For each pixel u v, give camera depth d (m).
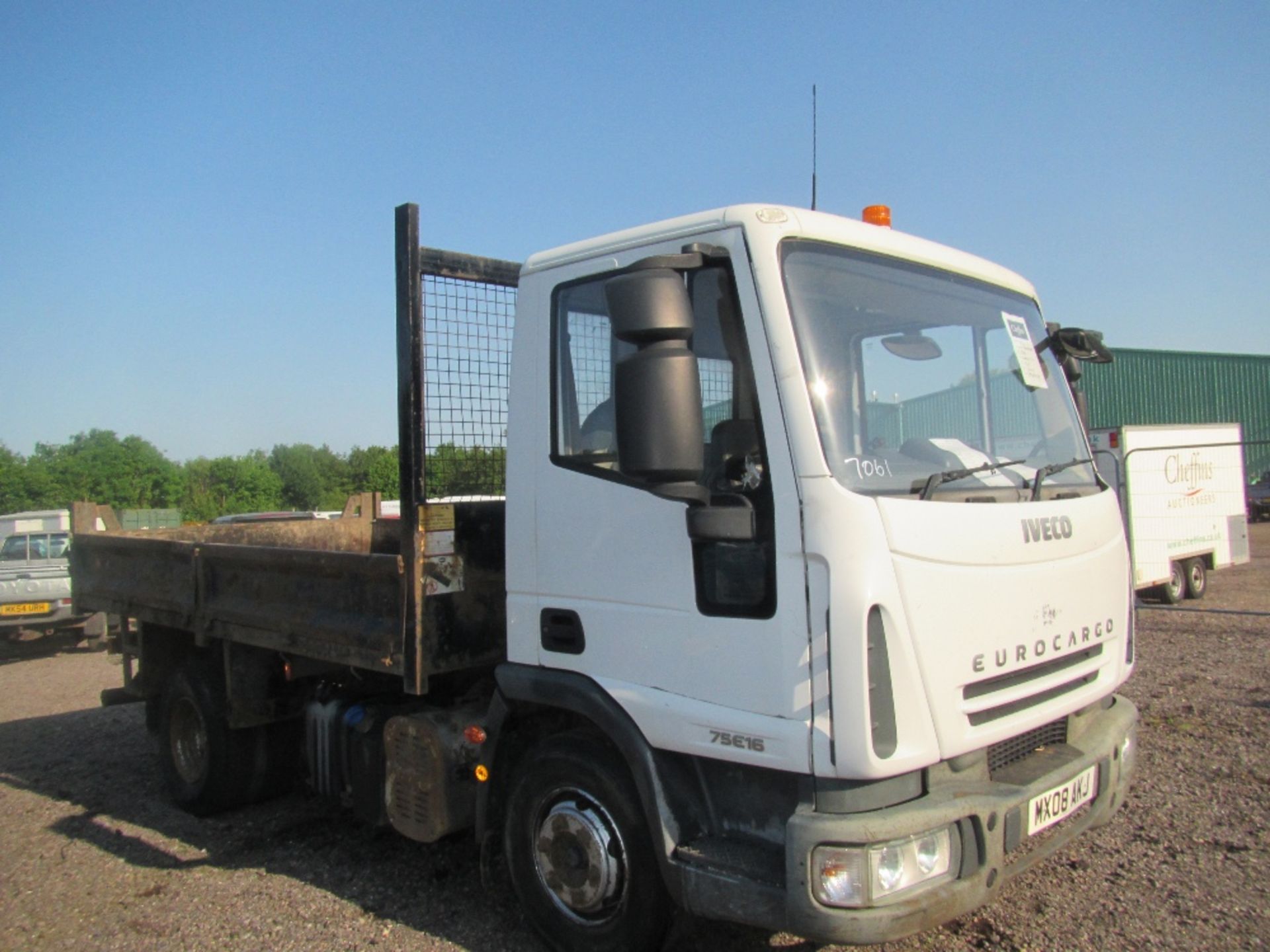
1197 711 6.93
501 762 3.93
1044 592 3.29
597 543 3.46
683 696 3.17
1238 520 13.96
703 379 3.18
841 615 2.79
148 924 4.29
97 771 6.94
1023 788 3.05
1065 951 3.66
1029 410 3.89
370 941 4.01
